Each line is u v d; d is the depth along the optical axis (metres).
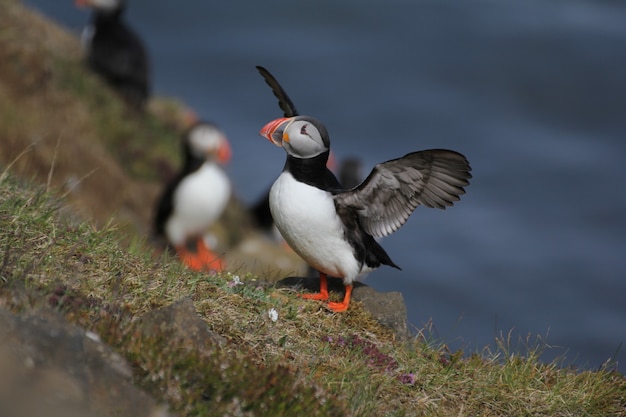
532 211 25.64
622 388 6.86
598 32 39.97
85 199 15.06
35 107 15.71
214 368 5.27
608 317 20.77
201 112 30.78
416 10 41.12
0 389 3.93
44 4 35.41
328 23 39.19
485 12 41.25
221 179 15.57
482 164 28.91
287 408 5.32
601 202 26.61
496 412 6.42
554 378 6.86
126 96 18.86
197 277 6.66
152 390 4.90
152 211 17.09
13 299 5.16
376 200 6.71
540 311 20.72
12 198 6.75
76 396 4.18
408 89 34.22
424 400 6.27
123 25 19.03
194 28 37.66
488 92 34.59
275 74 34.53
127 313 5.76
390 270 21.88
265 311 6.53
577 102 34.19
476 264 22.52
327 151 6.66
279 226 6.78
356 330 6.84
